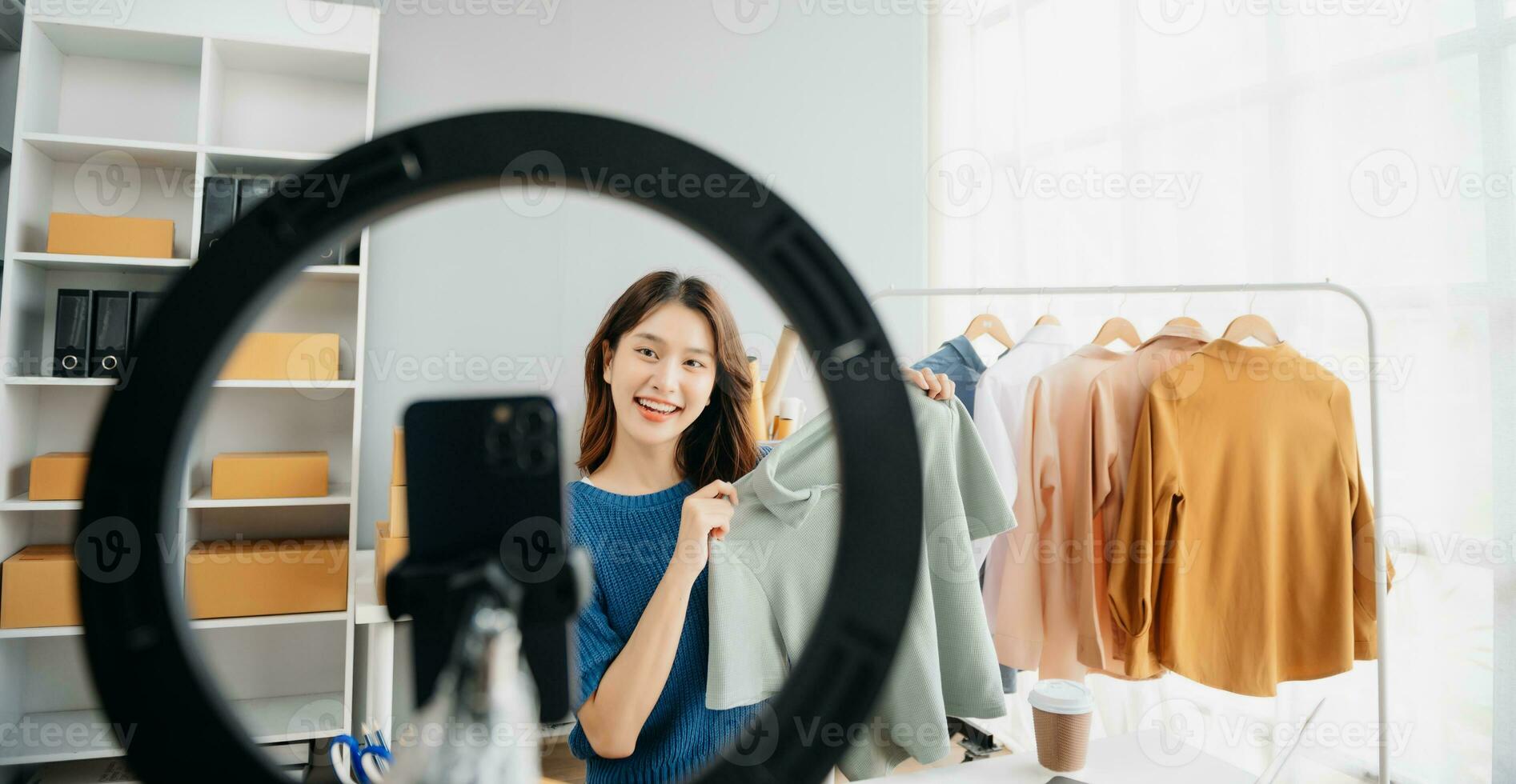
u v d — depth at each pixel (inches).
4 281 67.7
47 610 67.8
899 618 5.7
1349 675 62.2
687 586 39.3
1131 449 60.1
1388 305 59.3
